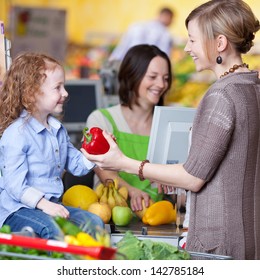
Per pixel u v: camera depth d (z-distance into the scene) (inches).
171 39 378.3
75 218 122.6
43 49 334.6
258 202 117.6
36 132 125.0
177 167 117.0
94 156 120.2
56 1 401.1
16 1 404.2
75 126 232.4
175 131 145.0
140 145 165.9
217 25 117.5
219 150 114.2
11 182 120.7
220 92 115.3
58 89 126.4
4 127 125.2
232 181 115.9
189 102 335.9
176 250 102.8
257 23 120.1
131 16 395.9
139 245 102.2
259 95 117.7
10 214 120.6
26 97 124.6
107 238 92.7
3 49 135.0
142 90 165.8
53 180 127.3
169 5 386.9
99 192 145.1
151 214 141.9
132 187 153.7
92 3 397.1
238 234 115.9
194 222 119.0
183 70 346.0
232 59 120.0
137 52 165.9
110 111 169.5
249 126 115.5
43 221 116.0
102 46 393.4
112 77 231.9
